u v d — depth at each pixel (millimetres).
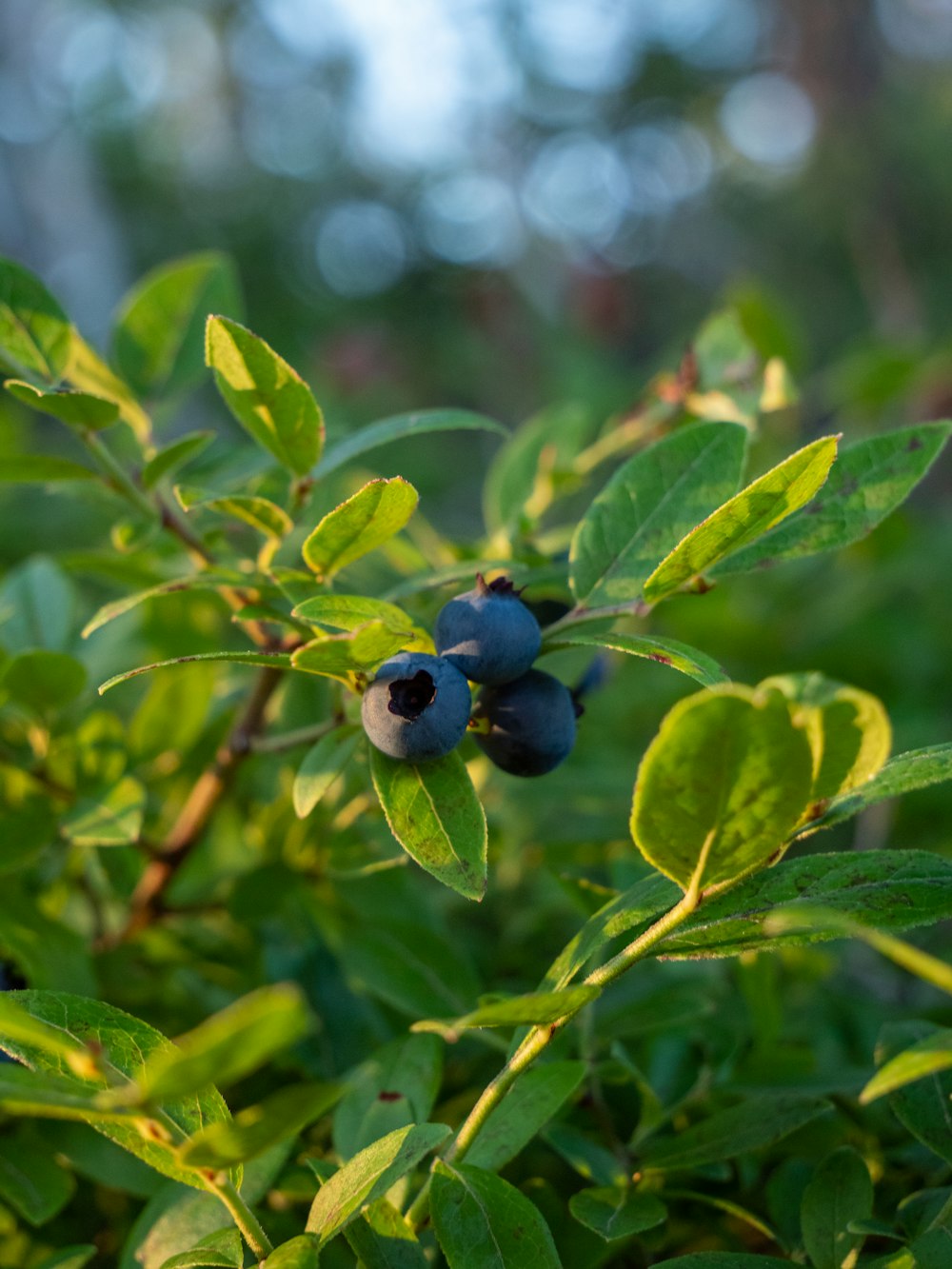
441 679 154
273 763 237
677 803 140
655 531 173
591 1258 168
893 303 1143
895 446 171
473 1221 149
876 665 380
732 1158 179
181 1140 146
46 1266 161
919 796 306
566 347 730
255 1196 161
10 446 340
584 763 258
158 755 225
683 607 361
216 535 202
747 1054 200
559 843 241
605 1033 186
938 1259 152
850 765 148
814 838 339
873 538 375
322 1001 209
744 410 234
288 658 154
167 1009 213
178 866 213
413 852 155
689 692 344
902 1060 133
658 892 156
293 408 176
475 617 158
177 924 227
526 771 163
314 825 214
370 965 201
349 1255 167
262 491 201
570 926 240
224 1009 214
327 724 191
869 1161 178
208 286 221
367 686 160
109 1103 129
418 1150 150
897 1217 161
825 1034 216
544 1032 149
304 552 164
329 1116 190
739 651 380
